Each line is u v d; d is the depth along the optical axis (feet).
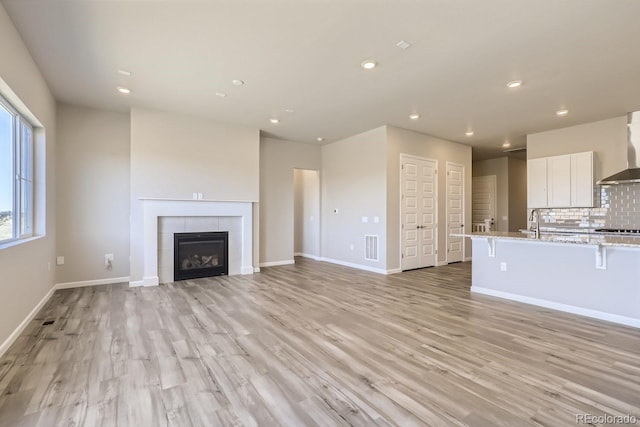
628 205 16.56
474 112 16.05
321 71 11.57
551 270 12.30
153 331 9.85
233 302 13.00
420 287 15.66
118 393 6.50
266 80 12.37
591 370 7.44
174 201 16.63
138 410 5.94
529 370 7.44
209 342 9.03
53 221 14.07
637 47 9.73
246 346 8.77
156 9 8.05
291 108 15.60
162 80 12.35
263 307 12.33
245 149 18.83
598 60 10.61
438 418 5.70
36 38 9.37
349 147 21.77
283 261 22.65
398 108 15.52
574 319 11.00
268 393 6.50
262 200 21.77
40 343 8.93
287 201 22.89
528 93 13.48
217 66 11.19
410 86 12.87
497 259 13.99
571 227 18.51
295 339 9.24
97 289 15.01
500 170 28.07
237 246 18.83
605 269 10.98
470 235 14.33
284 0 7.69
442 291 14.88
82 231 15.51
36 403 6.14
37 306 11.45
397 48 9.95
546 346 8.77
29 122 11.63
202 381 6.97
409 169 20.13
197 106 15.38
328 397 6.37
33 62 10.64
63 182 15.05
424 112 16.07
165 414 5.83
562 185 18.03
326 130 19.95
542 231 17.98
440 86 12.85
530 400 6.26
